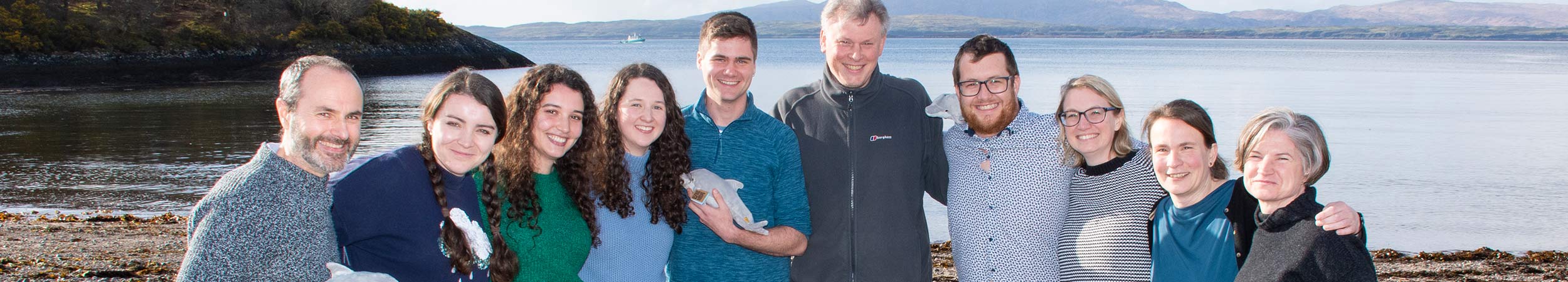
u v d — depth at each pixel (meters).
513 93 2.85
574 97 2.84
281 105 2.32
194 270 2.10
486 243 2.68
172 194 12.99
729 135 3.46
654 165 3.16
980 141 3.63
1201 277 2.90
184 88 41.22
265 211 2.20
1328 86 43.06
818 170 3.73
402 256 2.46
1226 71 62.56
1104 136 3.22
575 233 2.94
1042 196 3.49
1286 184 2.62
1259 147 2.68
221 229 2.13
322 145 2.29
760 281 3.50
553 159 2.92
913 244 3.75
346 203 2.40
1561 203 12.77
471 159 2.57
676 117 3.18
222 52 59.00
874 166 3.68
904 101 3.79
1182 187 2.89
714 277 3.48
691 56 99.69
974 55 3.48
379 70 64.06
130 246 8.61
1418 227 11.23
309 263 2.29
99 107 29.91
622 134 3.10
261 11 64.50
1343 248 2.49
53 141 19.45
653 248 3.20
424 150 2.59
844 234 3.70
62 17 55.38
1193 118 2.88
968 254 3.67
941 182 4.00
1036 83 42.12
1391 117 25.80
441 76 59.34
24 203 12.12
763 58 95.06
